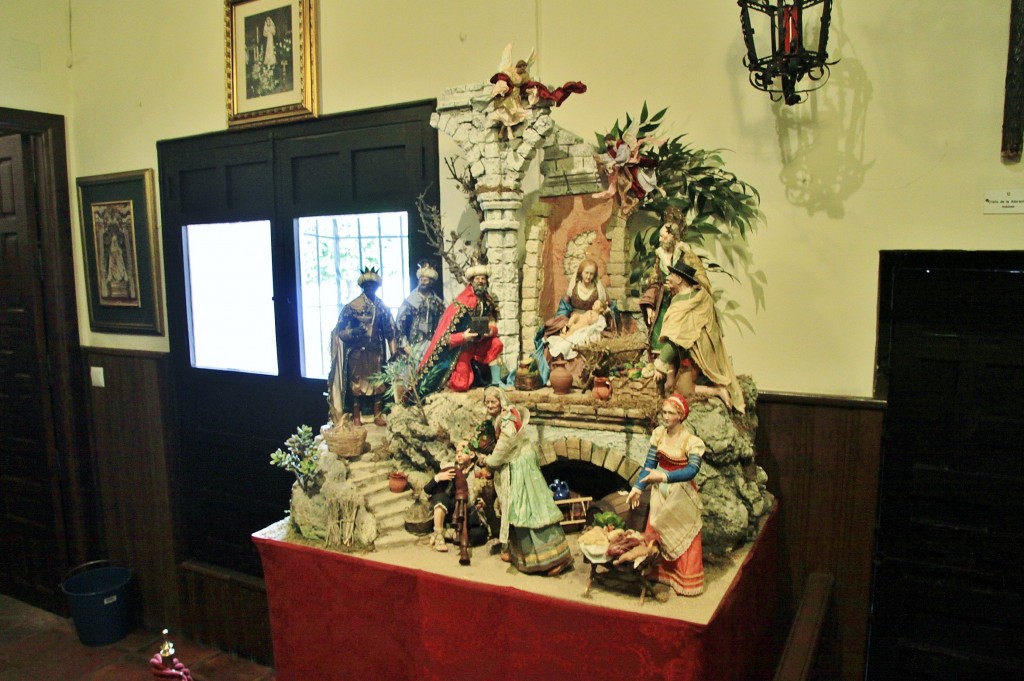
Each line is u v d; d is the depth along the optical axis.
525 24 3.27
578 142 2.91
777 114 2.88
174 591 4.68
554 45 3.24
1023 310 2.59
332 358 3.10
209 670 4.19
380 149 3.65
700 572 2.23
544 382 2.84
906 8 2.66
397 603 2.53
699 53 2.99
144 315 4.62
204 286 4.39
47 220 4.74
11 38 4.45
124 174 4.54
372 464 2.93
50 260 4.76
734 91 2.94
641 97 3.11
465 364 2.92
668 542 2.21
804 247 2.90
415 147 3.52
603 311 2.84
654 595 2.21
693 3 2.98
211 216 4.25
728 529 2.39
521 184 3.30
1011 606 2.67
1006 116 2.53
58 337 4.81
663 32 3.04
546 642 2.25
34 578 5.07
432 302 3.22
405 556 2.57
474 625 2.37
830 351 2.89
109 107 4.61
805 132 2.85
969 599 2.73
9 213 4.81
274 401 4.13
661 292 2.68
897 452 2.82
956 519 2.75
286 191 3.95
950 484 2.74
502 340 2.91
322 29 3.78
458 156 3.41
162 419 4.56
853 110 2.78
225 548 4.43
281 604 2.85
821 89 2.81
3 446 5.10
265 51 3.89
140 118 4.48
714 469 2.45
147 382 4.62
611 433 2.59
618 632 2.14
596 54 3.17
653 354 2.69
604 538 2.24
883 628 2.88
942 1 2.61
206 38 4.16
